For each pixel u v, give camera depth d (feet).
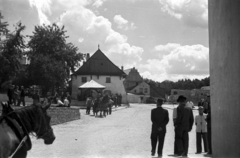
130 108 156.76
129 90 316.60
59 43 151.12
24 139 16.06
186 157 29.63
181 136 29.68
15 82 123.75
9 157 14.92
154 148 30.37
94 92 156.56
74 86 200.85
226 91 17.72
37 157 30.22
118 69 206.69
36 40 146.61
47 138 18.78
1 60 82.33
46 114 18.95
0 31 85.56
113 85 204.33
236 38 16.83
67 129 59.52
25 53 141.08
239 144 16.67
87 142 41.86
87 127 63.67
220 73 18.28
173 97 217.36
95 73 200.95
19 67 89.66
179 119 29.55
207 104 33.63
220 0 18.06
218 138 18.52
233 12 17.01
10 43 85.40
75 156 30.91
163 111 30.25
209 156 30.63
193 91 196.24
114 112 119.75
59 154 32.37
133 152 33.88
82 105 148.56
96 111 95.86
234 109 17.02
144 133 53.06
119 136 48.67
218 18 18.34
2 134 14.97
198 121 33.47
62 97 114.21
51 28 151.84
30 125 17.49
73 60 157.89
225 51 17.72
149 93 311.68
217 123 18.67
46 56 133.49
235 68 16.93
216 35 18.62
